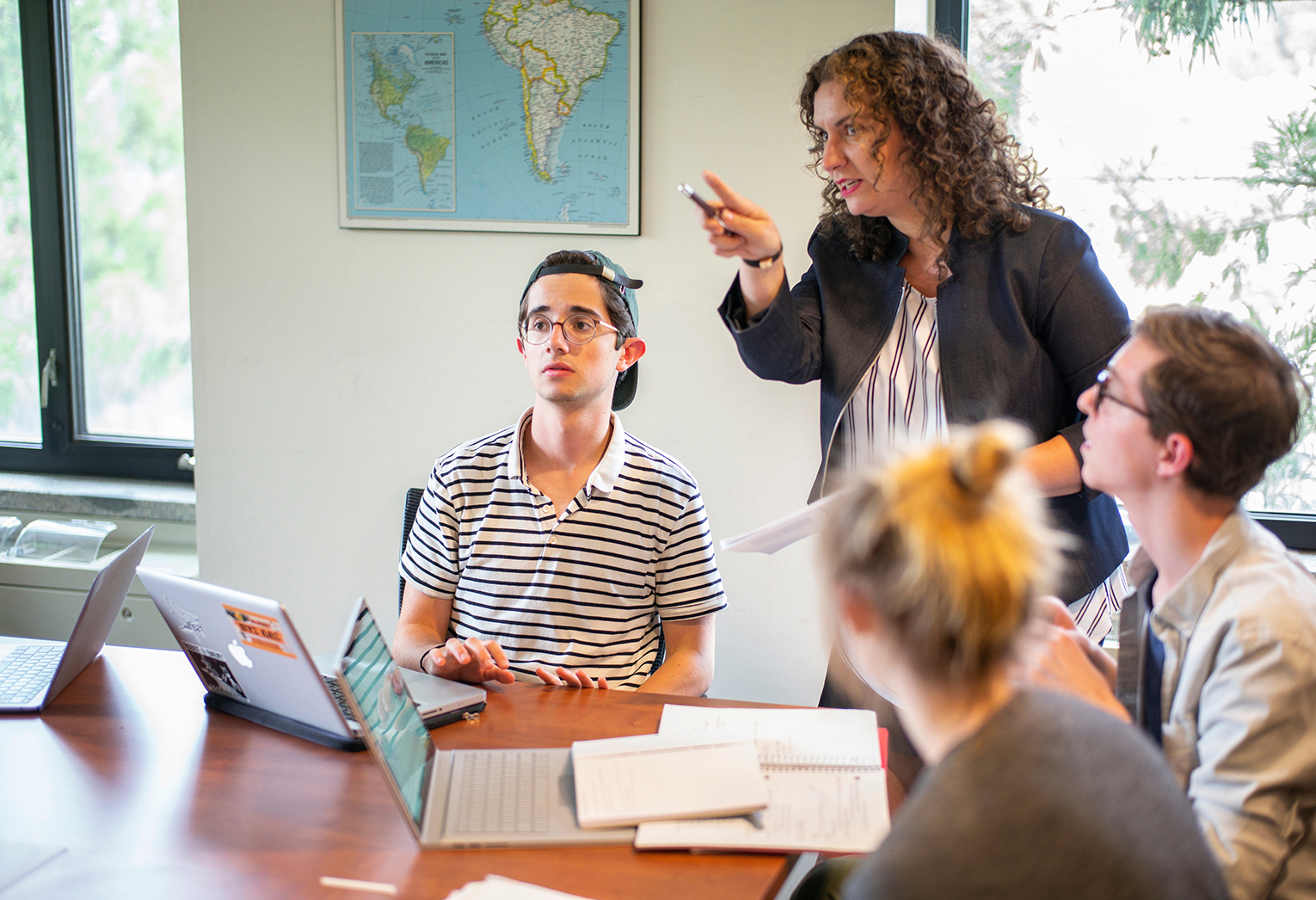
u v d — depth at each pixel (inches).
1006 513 29.8
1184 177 94.1
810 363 68.1
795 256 93.0
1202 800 41.4
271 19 99.3
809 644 97.0
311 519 105.7
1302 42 90.5
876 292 67.1
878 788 47.4
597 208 95.3
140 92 118.9
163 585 53.9
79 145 120.7
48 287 122.6
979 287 63.2
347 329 102.4
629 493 67.8
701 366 96.0
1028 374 63.0
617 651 67.3
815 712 55.7
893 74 60.1
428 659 61.9
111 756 51.8
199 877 41.3
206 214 103.7
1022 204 64.6
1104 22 93.7
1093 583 63.5
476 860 42.5
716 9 91.2
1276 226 92.9
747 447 96.3
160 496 116.0
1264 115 92.0
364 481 104.3
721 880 41.1
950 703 31.1
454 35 95.6
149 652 65.8
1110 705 43.1
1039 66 95.4
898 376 67.2
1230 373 41.8
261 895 40.1
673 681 65.3
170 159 119.5
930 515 29.4
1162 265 95.7
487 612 68.2
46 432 125.0
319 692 50.9
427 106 97.0
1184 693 43.7
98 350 123.8
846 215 68.1
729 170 93.0
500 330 99.5
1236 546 43.6
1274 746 39.8
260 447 105.7
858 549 30.5
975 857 27.7
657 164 94.0
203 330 105.3
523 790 47.7
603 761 48.4
